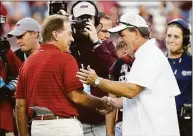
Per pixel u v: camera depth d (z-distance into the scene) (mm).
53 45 14406
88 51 17516
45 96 14125
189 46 18406
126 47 15086
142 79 14070
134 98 14555
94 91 18000
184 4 28094
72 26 17406
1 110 18469
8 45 18500
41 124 14211
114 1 26875
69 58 14258
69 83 14008
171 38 17906
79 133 14336
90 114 18594
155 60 14273
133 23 14461
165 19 27625
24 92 14945
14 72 18609
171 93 14531
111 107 15531
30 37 18312
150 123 14352
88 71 14039
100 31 19422
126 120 14719
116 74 17156
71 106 14352
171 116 14508
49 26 14422
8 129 18500
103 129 18656
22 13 26516
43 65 14172
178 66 17828
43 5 26938
